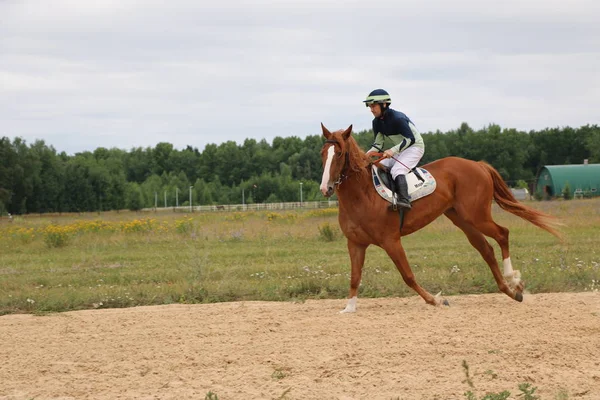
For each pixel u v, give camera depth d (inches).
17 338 308.2
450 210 377.1
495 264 378.9
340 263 565.9
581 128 3978.8
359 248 354.9
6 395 227.0
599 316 316.2
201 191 3570.4
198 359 262.2
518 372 233.0
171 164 4392.2
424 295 355.9
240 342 287.3
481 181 373.1
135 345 289.3
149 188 3644.2
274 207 2554.1
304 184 3395.7
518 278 369.7
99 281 508.4
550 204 1482.5
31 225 1331.2
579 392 211.9
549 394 211.2
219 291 433.4
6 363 266.2
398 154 357.1
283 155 4072.3
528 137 3949.3
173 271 546.0
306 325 318.3
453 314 333.1
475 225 372.5
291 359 257.8
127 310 386.9
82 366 259.0
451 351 261.3
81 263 645.9
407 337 285.1
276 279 480.7
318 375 237.6
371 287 427.5
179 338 299.7
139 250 759.1
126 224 978.7
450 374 233.9
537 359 250.8
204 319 341.1
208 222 1146.7
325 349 271.6
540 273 455.8
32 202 3041.3
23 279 522.9
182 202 3592.5
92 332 318.7
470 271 478.3
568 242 682.8
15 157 2947.8
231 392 221.0
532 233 800.9
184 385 231.1
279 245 764.6
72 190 3095.5
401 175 349.7
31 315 380.2
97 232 941.8
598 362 243.9
